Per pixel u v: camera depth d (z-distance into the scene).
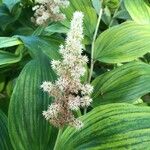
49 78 0.22
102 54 0.25
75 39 0.16
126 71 0.24
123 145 0.16
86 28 0.28
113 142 0.17
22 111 0.20
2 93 0.30
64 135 0.19
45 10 0.29
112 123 0.18
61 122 0.17
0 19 0.34
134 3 0.31
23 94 0.21
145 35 0.25
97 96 0.23
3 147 0.20
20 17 0.35
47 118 0.17
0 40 0.25
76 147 0.18
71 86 0.17
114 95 0.23
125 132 0.17
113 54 0.25
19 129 0.20
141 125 0.17
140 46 0.25
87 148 0.18
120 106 0.18
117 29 0.26
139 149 0.16
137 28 0.26
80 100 0.17
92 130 0.18
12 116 0.20
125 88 0.23
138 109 0.18
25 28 0.34
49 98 0.21
